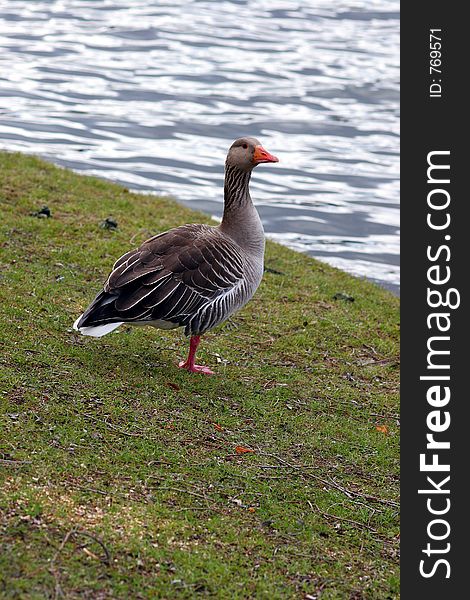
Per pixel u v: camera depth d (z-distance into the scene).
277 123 27.45
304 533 7.35
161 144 24.11
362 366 11.38
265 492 7.83
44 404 8.35
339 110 29.47
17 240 12.88
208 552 6.70
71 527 6.55
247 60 34.84
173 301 9.14
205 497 7.50
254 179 22.81
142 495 7.27
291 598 6.45
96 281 12.09
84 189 16.08
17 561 6.06
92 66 31.70
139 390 9.18
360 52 37.75
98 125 25.14
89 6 41.97
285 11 45.31
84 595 5.91
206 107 28.31
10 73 29.62
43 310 10.67
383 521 7.87
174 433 8.47
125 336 10.56
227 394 9.68
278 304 12.80
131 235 14.08
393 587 6.91
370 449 9.19
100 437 8.02
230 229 10.10
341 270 15.33
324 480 8.33
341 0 49.31
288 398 9.96
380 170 24.20
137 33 37.59
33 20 38.12
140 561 6.37
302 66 34.62
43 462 7.35
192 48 35.94
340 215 20.77
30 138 23.17
